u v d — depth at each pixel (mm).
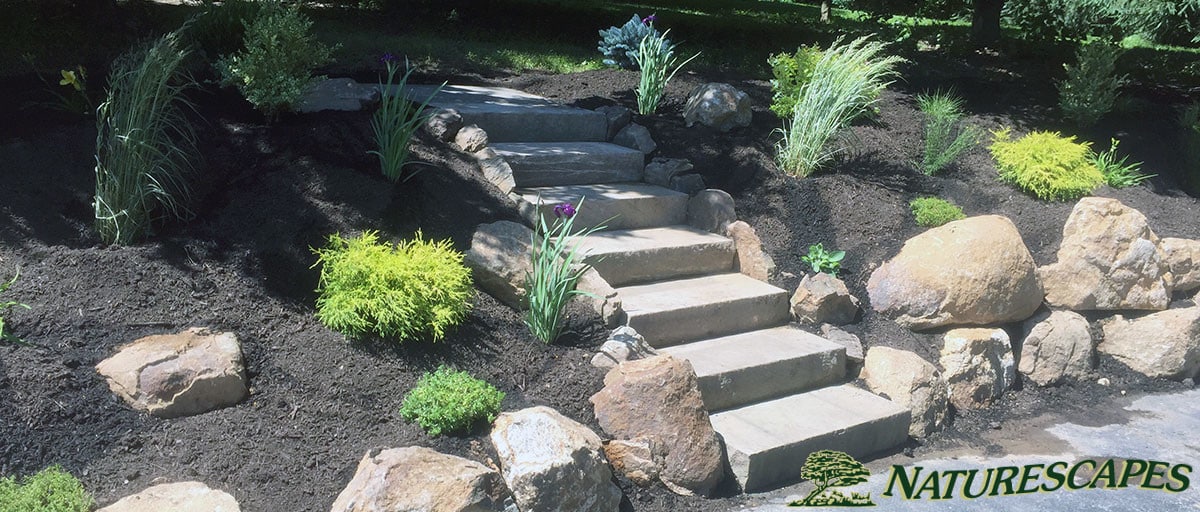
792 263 7426
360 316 5375
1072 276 7648
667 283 6965
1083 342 7457
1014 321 7441
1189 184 9711
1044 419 6832
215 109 6867
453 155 7121
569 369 5602
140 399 4660
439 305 5523
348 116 7152
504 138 7910
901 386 6402
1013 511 5383
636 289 6746
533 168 7465
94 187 5879
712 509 5164
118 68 6016
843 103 8227
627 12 15172
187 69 7191
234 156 6391
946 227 7438
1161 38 17953
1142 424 6812
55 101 6688
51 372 4609
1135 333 7738
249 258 5691
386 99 6523
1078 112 10039
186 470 4441
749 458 5328
